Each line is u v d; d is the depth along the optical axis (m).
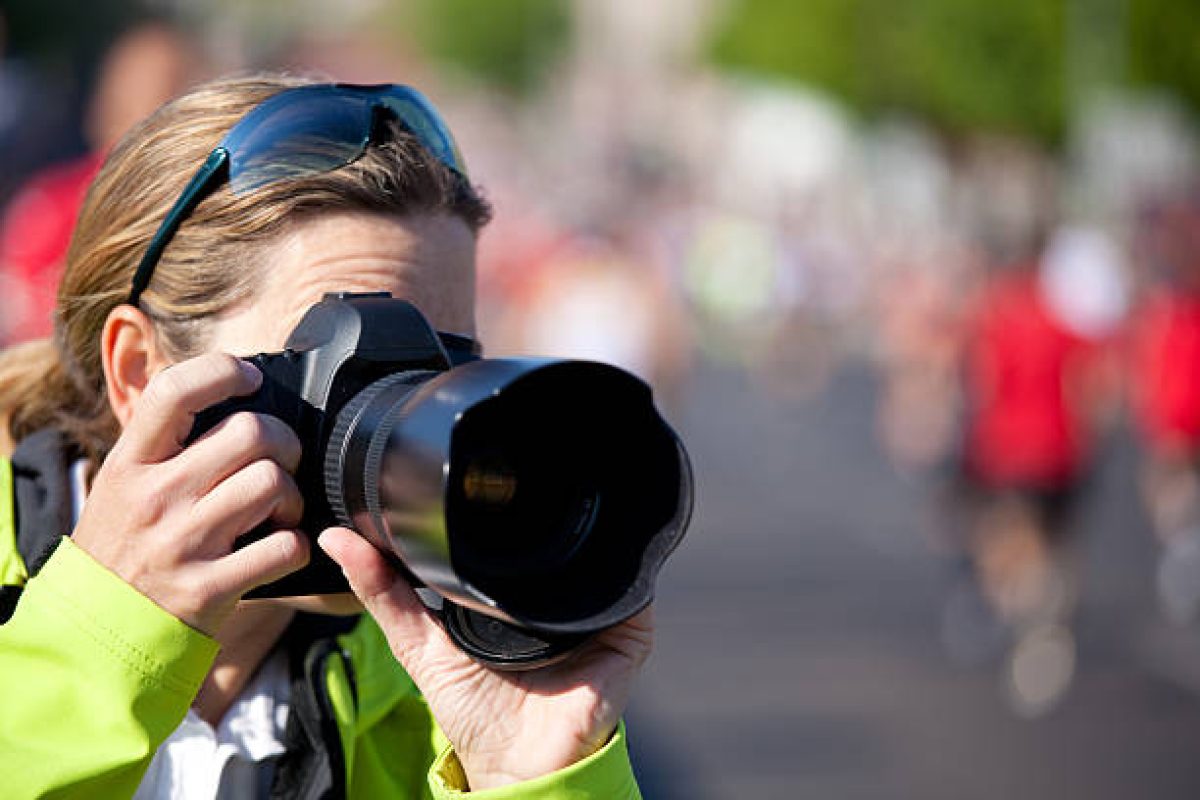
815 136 136.25
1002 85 94.12
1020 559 23.31
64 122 14.45
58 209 12.45
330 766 5.47
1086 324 23.77
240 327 5.36
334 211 5.32
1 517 5.50
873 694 21.48
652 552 4.77
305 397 4.98
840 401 66.00
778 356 72.69
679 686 21.62
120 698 4.68
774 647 23.89
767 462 46.53
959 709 20.94
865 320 99.00
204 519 4.77
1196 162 89.25
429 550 4.50
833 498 39.50
